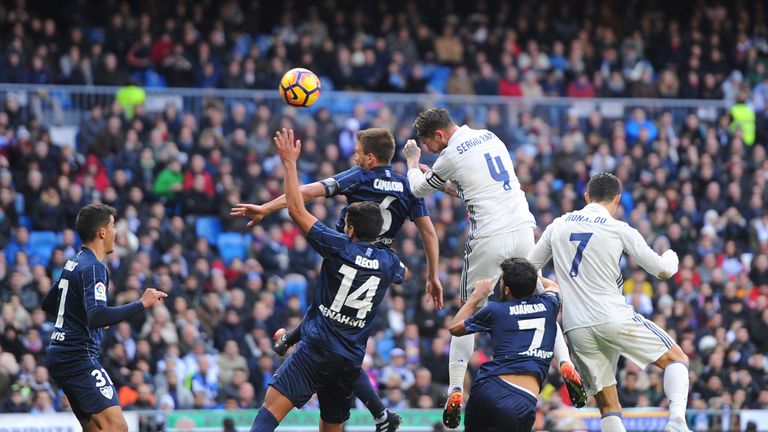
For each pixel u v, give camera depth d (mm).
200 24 31078
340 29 32000
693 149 28906
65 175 25203
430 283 12398
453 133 12023
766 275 25812
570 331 11758
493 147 12023
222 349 21703
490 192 11891
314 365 11172
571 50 32656
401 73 30859
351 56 30953
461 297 12352
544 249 11953
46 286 21562
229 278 23234
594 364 11805
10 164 25656
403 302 22969
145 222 24297
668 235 26547
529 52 32125
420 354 21922
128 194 25125
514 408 11156
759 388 22438
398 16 32281
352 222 11250
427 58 31969
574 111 29078
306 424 19328
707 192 28016
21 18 29328
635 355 11641
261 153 26844
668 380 11539
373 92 30609
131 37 30000
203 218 25781
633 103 29484
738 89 32281
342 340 11195
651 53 34125
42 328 20781
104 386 12117
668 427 11344
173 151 26219
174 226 24359
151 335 20781
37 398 19203
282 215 25391
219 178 26141
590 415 19625
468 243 12109
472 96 29844
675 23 34250
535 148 28172
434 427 19500
